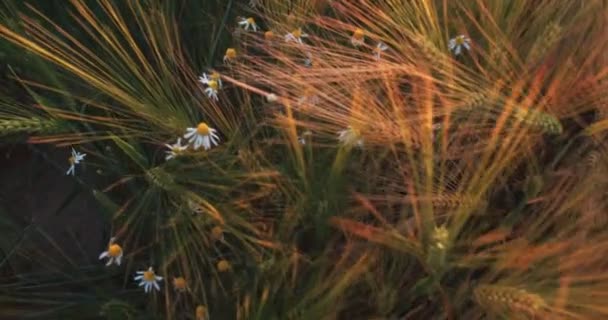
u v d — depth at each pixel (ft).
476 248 3.50
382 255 3.49
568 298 3.30
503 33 3.65
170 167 3.59
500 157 3.42
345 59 3.64
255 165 3.58
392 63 3.52
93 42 4.05
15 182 4.03
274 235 3.53
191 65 3.98
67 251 3.87
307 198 3.52
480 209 3.46
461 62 3.73
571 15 3.66
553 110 3.58
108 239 3.85
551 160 3.62
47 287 3.75
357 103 3.44
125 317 3.54
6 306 3.70
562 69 3.57
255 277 3.50
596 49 3.54
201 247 3.57
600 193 3.43
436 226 3.36
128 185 3.76
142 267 3.74
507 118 3.47
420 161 3.47
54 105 3.76
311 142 3.55
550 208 3.42
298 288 3.52
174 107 3.70
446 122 3.43
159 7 3.97
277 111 3.63
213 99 3.67
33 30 3.78
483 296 3.30
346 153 3.43
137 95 3.72
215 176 3.58
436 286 3.42
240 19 3.93
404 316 3.48
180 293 3.59
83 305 3.67
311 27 3.85
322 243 3.59
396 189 3.56
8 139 3.96
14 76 3.96
